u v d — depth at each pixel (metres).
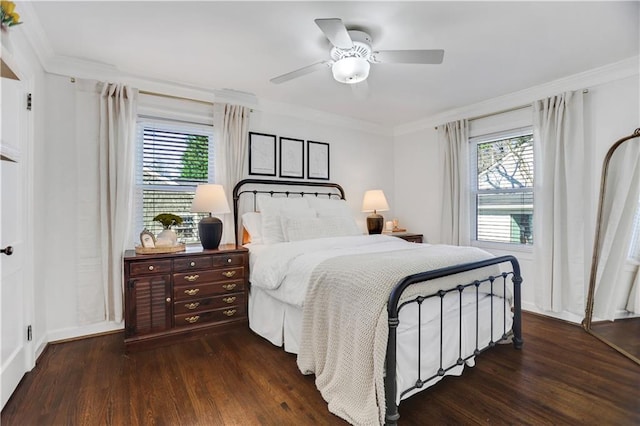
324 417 1.64
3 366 1.71
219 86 3.16
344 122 4.25
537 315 3.18
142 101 2.97
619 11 1.95
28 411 1.68
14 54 1.79
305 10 1.94
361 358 1.57
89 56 2.52
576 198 2.89
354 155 4.37
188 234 3.23
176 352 2.41
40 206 2.38
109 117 2.67
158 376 2.05
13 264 1.85
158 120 3.06
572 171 2.91
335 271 1.90
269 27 2.13
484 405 1.73
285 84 3.11
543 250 3.07
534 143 3.18
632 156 2.67
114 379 2.01
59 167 2.57
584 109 2.92
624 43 2.34
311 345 1.97
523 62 2.64
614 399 1.77
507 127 3.51
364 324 1.58
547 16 2.00
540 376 2.02
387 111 3.97
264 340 2.64
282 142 3.73
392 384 1.51
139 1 1.85
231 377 2.04
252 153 3.51
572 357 2.28
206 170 3.32
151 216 3.05
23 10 1.87
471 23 2.08
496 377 2.02
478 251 2.39
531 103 3.26
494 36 2.24
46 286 2.52
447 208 3.98
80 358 2.29
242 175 3.38
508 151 3.55
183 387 1.92
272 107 3.63
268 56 2.54
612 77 2.74
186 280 2.62
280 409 1.71
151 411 1.69
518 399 1.78
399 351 1.66
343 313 1.73
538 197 3.17
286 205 3.31
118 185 2.68
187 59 2.58
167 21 2.06
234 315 2.85
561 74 2.88
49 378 2.01
